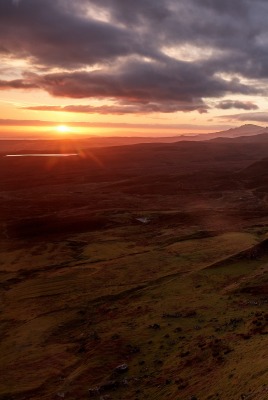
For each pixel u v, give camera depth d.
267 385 25.69
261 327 41.59
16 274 88.06
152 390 35.00
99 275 80.88
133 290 70.19
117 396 35.62
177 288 66.94
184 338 45.72
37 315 64.19
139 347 46.19
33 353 50.16
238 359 34.47
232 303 55.00
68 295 71.81
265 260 76.06
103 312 62.03
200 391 30.97
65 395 37.94
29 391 40.44
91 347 48.50
